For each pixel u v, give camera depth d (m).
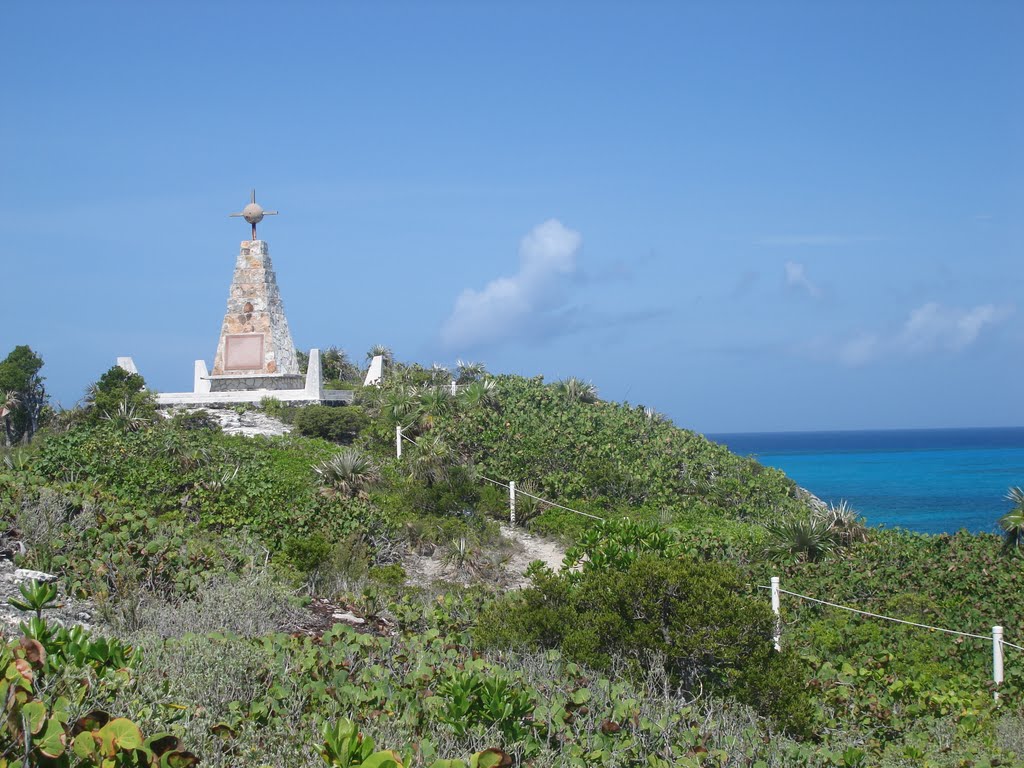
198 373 47.03
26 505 17.61
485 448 36.34
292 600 15.69
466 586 24.25
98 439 31.45
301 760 8.15
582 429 38.59
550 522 30.78
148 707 7.95
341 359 62.03
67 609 13.62
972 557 25.02
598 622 14.03
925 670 17.47
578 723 10.38
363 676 10.55
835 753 11.57
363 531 26.06
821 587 22.56
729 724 11.84
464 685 9.51
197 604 14.12
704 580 14.02
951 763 12.56
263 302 47.34
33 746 6.21
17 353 54.53
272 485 28.59
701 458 38.06
